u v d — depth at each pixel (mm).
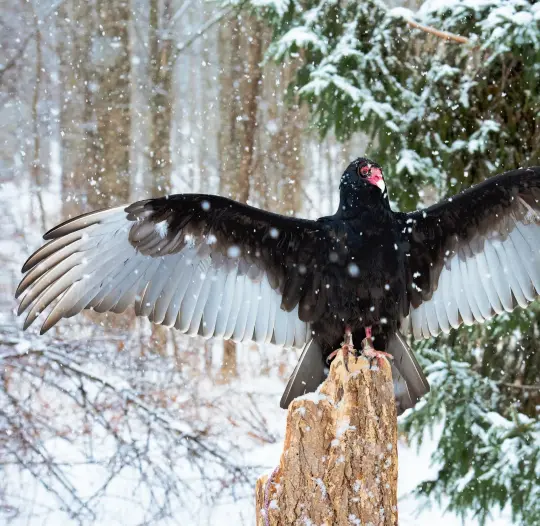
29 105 25547
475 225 5914
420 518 9680
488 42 8297
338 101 8781
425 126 9039
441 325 5914
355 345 5691
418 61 9297
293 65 16609
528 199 5895
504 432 8844
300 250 5703
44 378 10492
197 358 16297
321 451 4051
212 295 5789
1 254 16625
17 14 24609
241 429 12547
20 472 9992
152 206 5652
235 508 10117
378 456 4066
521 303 5887
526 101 8945
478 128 9188
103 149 22141
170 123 23375
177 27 25594
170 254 5723
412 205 8938
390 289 5578
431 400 9008
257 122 23656
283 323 5797
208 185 25594
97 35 23969
